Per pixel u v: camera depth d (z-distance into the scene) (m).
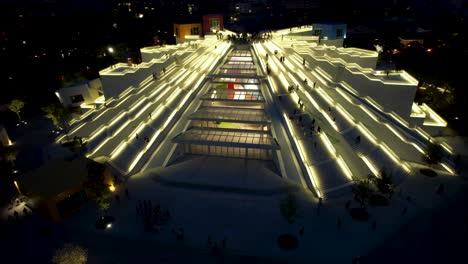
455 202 33.47
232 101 49.94
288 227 30.72
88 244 28.88
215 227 30.95
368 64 62.78
